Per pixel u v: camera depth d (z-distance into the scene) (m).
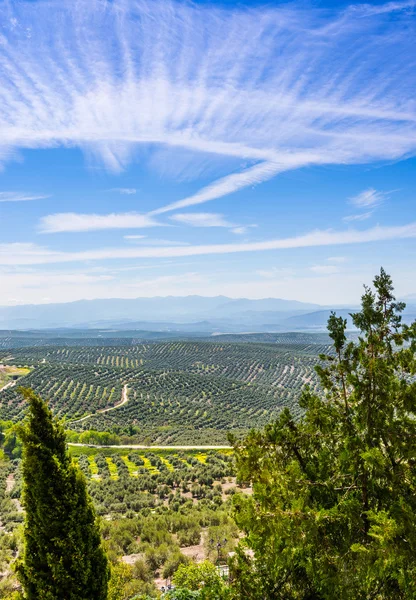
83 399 126.19
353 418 8.62
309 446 9.30
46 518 10.35
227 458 70.25
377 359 8.18
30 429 10.74
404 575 6.75
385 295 8.43
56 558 10.25
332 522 7.49
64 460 10.87
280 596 8.38
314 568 7.29
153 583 23.95
